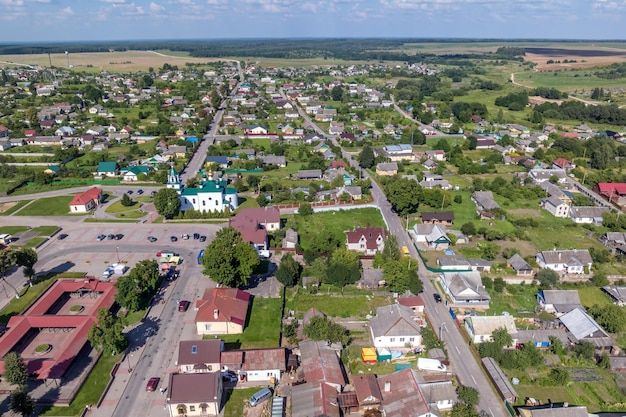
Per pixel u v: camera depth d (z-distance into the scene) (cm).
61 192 17312
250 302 10094
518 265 11569
